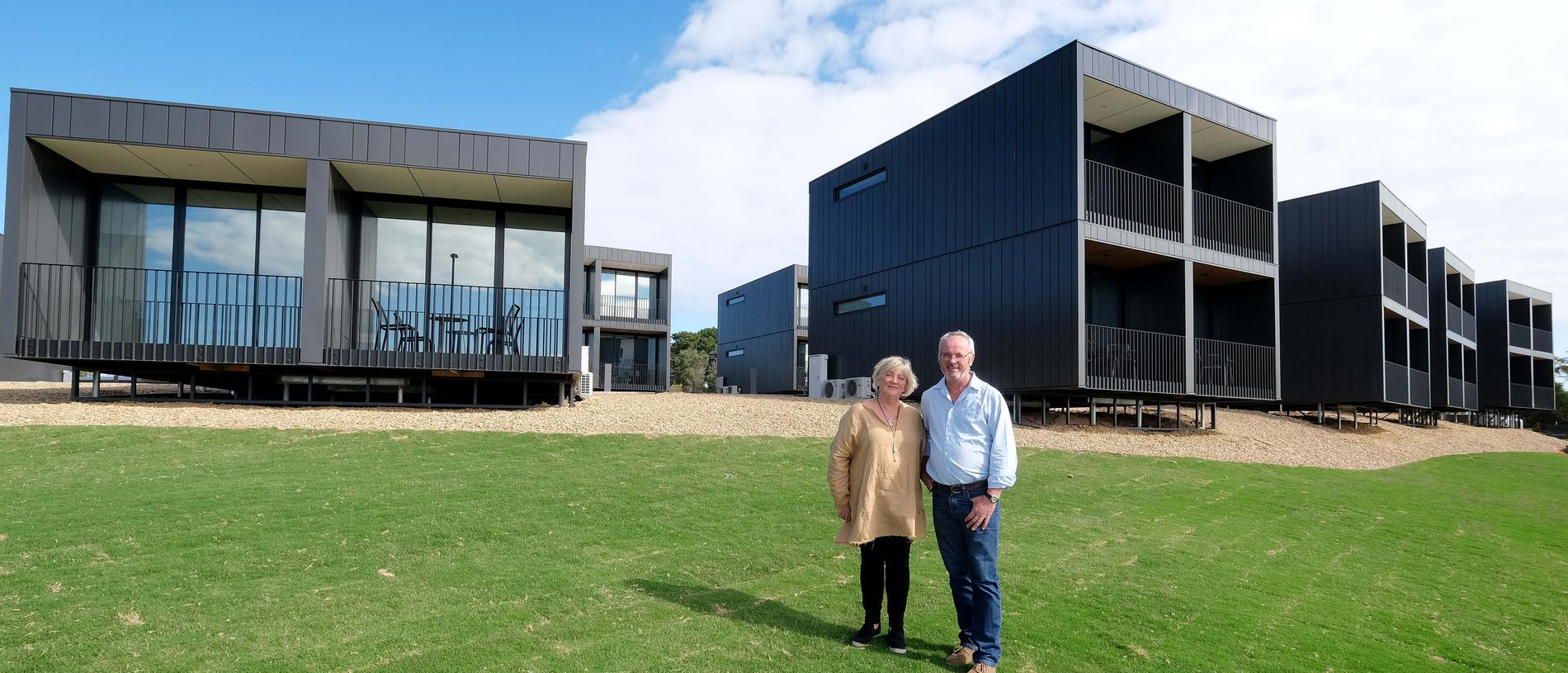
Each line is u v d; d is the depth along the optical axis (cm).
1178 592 477
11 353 939
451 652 324
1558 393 3981
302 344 1009
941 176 1537
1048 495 761
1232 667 360
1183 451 1155
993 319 1381
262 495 588
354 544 486
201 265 1145
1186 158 1359
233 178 1128
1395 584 554
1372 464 1278
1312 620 447
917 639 370
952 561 349
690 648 341
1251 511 770
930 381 1534
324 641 332
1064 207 1244
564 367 1076
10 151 953
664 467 769
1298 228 1872
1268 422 1614
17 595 376
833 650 348
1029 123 1323
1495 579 596
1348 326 1759
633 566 470
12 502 546
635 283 3100
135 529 491
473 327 1195
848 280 1816
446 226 1231
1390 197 1823
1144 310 1438
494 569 450
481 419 995
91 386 1244
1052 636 386
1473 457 1567
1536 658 418
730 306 3688
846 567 484
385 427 904
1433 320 2267
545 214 1270
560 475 714
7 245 947
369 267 1193
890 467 347
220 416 922
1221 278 1533
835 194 1897
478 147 1069
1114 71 1272
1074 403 1475
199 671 298
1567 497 1147
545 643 339
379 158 1041
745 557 498
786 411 1170
